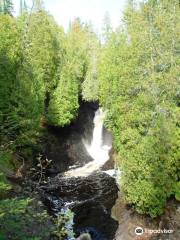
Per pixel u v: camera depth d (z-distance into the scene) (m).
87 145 49.56
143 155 25.47
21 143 30.80
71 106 47.53
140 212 26.62
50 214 27.67
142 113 26.98
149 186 25.23
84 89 57.28
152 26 30.20
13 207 12.56
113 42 42.56
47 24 50.25
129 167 26.27
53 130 45.56
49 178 36.44
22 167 32.31
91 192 33.78
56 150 41.59
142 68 29.17
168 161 25.22
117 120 32.44
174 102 27.30
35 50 45.50
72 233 25.80
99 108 57.38
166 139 25.39
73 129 49.38
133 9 37.31
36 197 27.12
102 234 26.62
